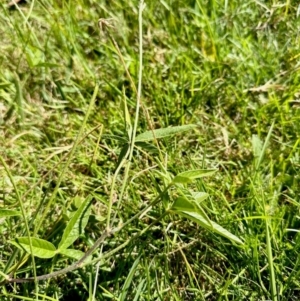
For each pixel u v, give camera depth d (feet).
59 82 2.08
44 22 2.26
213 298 1.52
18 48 2.15
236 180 1.78
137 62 2.09
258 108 1.97
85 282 1.52
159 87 2.02
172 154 1.81
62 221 1.48
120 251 1.59
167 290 1.49
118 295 1.49
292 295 1.49
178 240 1.65
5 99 2.01
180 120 1.95
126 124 1.43
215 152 1.86
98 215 1.65
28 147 1.90
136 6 2.25
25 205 1.71
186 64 2.09
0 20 2.23
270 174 1.71
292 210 1.65
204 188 1.66
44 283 1.50
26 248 1.26
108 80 2.08
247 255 1.52
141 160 1.82
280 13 2.22
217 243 1.57
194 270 1.57
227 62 2.11
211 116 1.97
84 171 1.84
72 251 1.31
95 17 2.27
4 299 1.44
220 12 2.25
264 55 2.12
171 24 2.22
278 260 1.54
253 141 1.80
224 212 1.64
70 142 1.91
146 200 1.74
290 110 1.95
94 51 2.20
